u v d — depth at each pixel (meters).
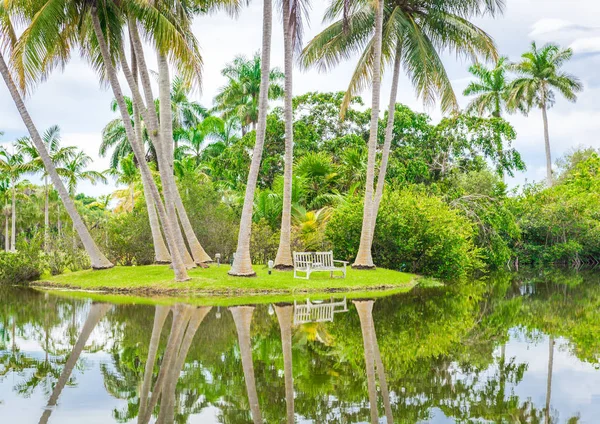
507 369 7.91
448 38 22.88
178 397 6.42
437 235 22.86
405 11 22.44
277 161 32.34
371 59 22.05
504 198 31.91
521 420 5.69
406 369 7.80
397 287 19.33
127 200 47.88
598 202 37.62
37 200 53.66
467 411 5.96
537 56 43.62
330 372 7.57
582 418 5.76
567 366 8.12
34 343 9.59
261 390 6.70
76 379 7.22
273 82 42.31
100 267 20.33
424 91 24.05
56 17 16.30
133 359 8.32
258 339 9.79
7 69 17.86
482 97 42.81
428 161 34.00
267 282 17.73
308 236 23.83
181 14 18.69
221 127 40.59
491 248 27.55
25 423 5.56
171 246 17.56
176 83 42.84
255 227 22.94
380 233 22.86
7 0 16.09
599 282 23.45
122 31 17.56
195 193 23.38
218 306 14.09
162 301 15.17
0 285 20.89
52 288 19.31
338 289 17.91
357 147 31.38
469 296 17.41
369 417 5.74
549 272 30.56
